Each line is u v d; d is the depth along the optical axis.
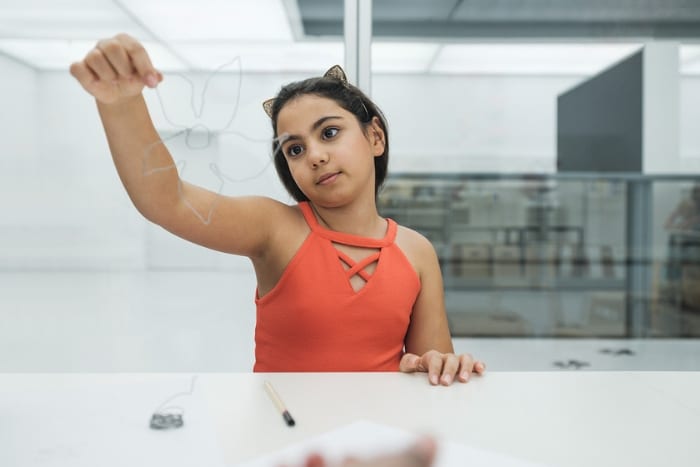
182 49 1.36
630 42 1.53
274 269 0.66
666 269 1.75
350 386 0.52
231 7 1.35
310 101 0.62
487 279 1.73
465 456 0.37
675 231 1.69
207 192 0.60
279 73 1.38
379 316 0.63
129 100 0.48
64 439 0.39
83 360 1.73
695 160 1.60
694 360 1.79
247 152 1.17
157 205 0.53
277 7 1.36
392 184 1.57
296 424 0.42
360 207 0.67
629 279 1.76
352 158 0.62
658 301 1.79
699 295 1.79
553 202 1.64
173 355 1.73
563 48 1.51
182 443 0.38
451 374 0.54
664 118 1.59
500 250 1.68
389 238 0.68
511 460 0.36
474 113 1.52
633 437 0.41
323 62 1.39
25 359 1.73
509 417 0.44
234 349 1.78
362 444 0.38
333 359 0.62
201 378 0.54
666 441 0.40
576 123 1.55
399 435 0.39
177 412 0.44
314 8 1.38
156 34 1.36
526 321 1.77
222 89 1.17
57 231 2.04
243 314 1.80
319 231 0.66
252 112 1.19
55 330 1.86
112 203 1.98
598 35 1.52
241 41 1.37
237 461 0.35
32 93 1.72
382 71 1.48
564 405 0.47
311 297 0.63
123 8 1.48
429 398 0.49
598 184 1.61
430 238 1.65
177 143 1.01
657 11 1.52
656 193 1.65
